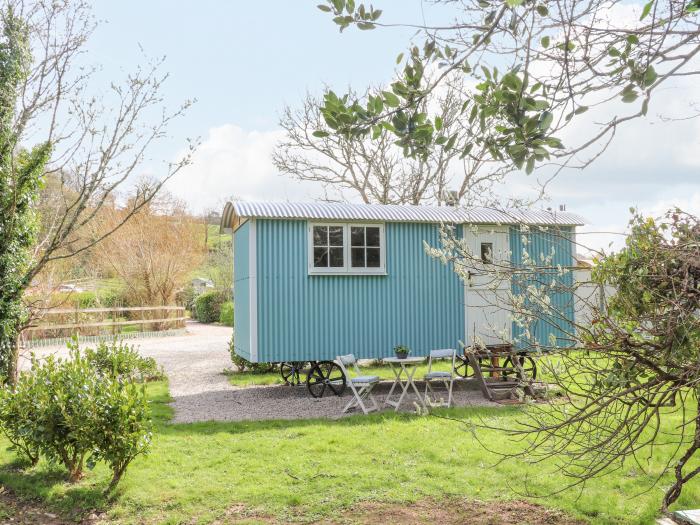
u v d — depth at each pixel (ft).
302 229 38.19
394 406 34.22
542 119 7.90
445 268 40.88
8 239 32.83
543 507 18.40
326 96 9.25
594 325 10.85
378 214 39.32
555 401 12.32
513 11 8.62
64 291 80.84
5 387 23.13
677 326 9.62
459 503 18.92
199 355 62.18
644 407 10.43
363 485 20.56
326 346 38.32
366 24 8.93
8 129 31.89
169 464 23.11
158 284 89.76
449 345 40.65
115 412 20.24
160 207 95.81
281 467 22.62
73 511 19.02
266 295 37.27
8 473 22.20
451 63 9.42
